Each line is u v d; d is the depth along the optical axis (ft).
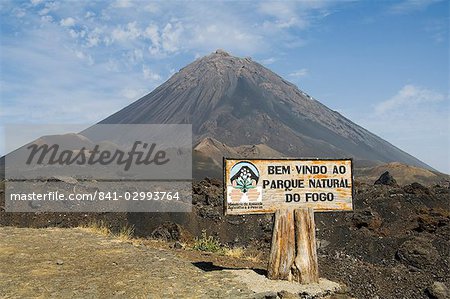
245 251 66.64
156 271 33.73
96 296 27.73
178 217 82.99
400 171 407.44
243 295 29.01
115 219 74.08
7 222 67.26
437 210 88.89
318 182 35.53
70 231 50.37
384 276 59.31
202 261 39.55
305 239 33.40
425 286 57.62
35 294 27.68
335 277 58.18
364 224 80.23
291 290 31.01
